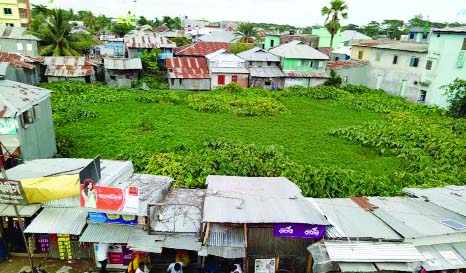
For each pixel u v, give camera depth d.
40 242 12.92
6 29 50.84
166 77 48.78
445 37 38.25
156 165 19.25
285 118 33.53
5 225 12.88
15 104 16.19
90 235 11.75
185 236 11.71
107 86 44.78
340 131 28.70
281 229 11.20
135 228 12.13
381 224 11.97
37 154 18.50
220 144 24.02
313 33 84.75
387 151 25.23
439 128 29.59
